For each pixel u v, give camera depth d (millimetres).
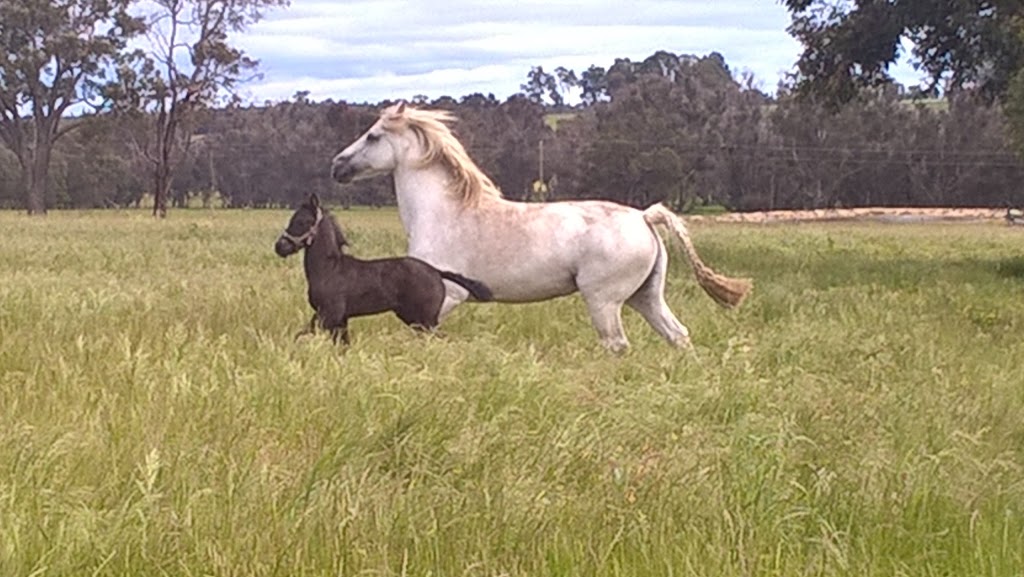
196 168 88250
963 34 27984
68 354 8953
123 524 5172
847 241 39062
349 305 10352
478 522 5465
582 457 6566
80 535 4973
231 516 5387
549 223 10805
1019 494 6289
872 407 8172
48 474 5820
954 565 5289
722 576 4992
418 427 6793
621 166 77312
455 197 10945
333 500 5648
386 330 10547
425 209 10961
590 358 10148
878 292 17672
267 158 87375
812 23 29359
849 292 16969
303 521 5363
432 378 7977
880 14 28094
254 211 74562
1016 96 24188
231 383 7914
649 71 101500
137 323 10703
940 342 11812
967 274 23438
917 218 68875
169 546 5070
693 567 5008
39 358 8852
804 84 30047
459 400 7383
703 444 7000
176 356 8641
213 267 19344
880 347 10734
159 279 16203
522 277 10812
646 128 77750
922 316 13992
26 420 6875
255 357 9031
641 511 5723
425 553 5152
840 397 8422
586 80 108000
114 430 6598
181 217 56719
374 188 84875
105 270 18297
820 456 6898
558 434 6832
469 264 10859
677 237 11109
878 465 6477
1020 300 17547
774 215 68438
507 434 6855
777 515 5703
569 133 80688
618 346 10906
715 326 12375
